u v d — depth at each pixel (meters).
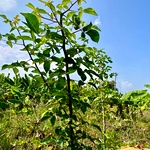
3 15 1.62
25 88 2.08
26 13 1.22
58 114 1.67
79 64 1.63
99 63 3.14
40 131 2.62
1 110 4.02
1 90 3.41
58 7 1.59
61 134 1.71
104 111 2.91
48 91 1.67
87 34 1.49
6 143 3.43
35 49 1.59
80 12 1.58
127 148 3.57
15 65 1.60
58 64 1.65
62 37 1.44
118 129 4.17
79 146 1.74
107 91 2.60
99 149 2.00
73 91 1.71
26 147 3.19
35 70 1.60
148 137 3.95
